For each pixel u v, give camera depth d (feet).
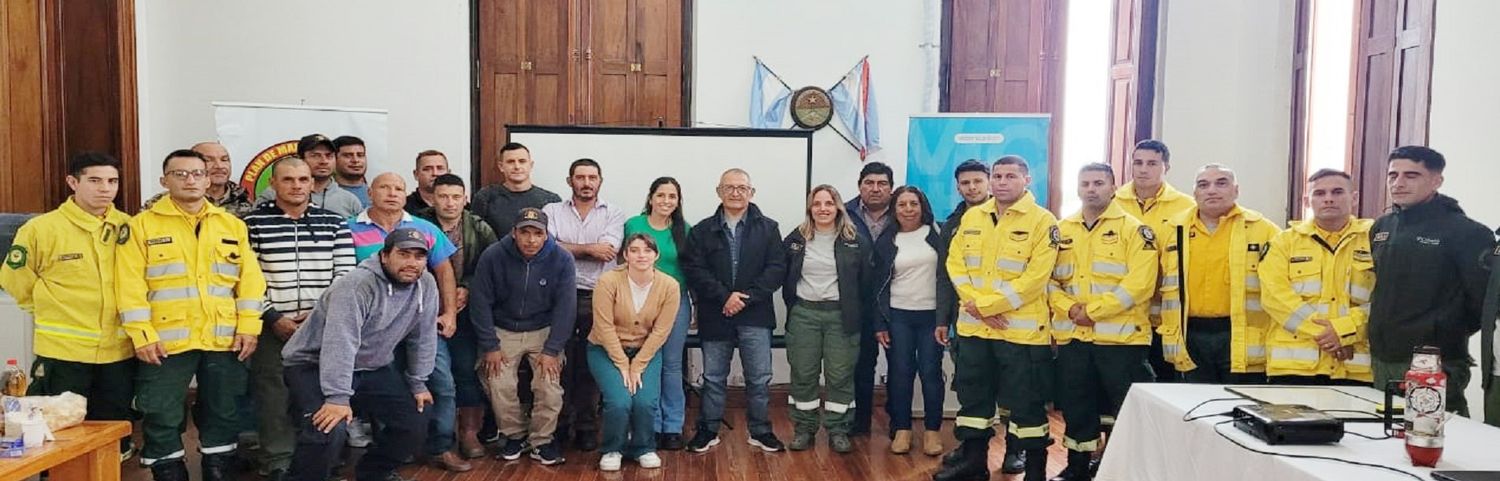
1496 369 8.88
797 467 13.76
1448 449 7.31
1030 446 12.26
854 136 19.45
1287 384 10.43
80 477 9.59
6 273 10.82
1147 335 11.78
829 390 14.52
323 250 12.17
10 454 8.52
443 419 13.16
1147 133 18.19
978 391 12.73
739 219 14.42
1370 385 10.11
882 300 14.48
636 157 16.67
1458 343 9.48
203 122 18.37
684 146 16.71
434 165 14.71
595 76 19.72
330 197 13.96
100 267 10.96
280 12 18.43
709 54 19.38
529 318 13.38
